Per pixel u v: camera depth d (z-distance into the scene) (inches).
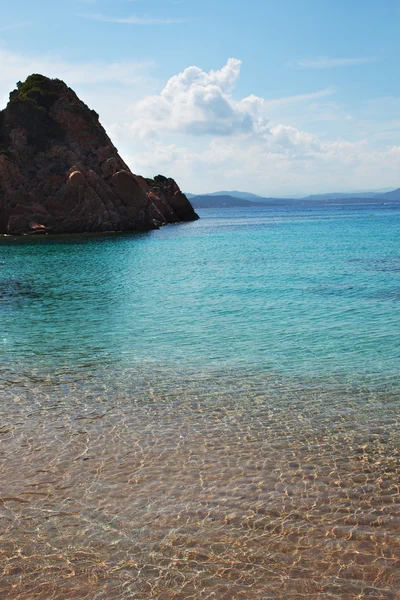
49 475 319.9
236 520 271.6
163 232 3019.2
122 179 3046.3
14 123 2984.7
